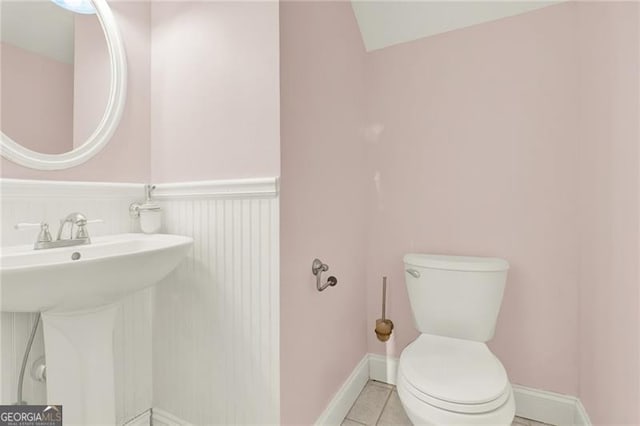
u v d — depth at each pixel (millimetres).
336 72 1466
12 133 965
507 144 1501
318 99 1301
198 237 1213
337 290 1464
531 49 1455
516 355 1488
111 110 1212
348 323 1585
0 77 946
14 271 646
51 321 900
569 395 1389
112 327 1019
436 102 1651
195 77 1230
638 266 885
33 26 1021
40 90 1031
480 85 1556
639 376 874
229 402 1141
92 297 816
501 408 945
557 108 1406
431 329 1438
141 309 1308
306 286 1202
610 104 1071
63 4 1101
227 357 1144
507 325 1502
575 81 1373
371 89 1808
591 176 1234
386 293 1779
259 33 1069
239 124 1112
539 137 1439
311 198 1243
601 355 1138
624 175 969
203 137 1205
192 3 1245
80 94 1133
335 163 1447
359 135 1728
